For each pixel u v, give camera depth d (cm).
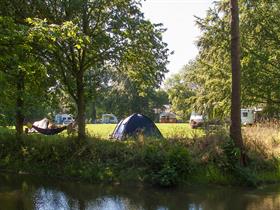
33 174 1842
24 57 1570
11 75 1581
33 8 1822
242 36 2506
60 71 1980
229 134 1611
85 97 2047
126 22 1856
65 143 1894
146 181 1545
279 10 2558
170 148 1620
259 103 2634
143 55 1944
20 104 2122
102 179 1633
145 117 2250
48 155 1898
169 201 1303
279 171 1570
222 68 2677
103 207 1247
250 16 2550
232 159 1533
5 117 2134
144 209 1216
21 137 2075
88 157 1775
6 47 1417
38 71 1666
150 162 1587
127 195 1402
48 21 1805
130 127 2198
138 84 2114
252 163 1567
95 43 1836
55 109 2283
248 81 2486
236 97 1591
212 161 1566
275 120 2298
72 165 1775
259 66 2462
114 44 1875
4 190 1509
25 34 1403
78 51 1912
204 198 1329
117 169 1648
